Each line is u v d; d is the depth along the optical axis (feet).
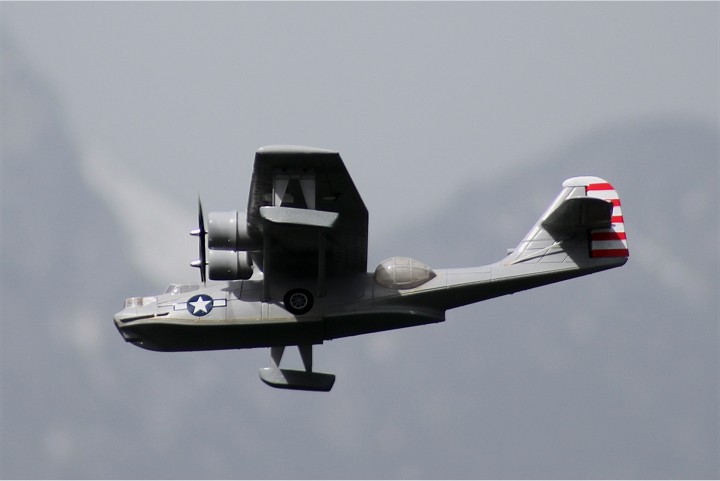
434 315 246.68
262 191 227.40
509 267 248.52
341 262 246.68
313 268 247.91
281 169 222.07
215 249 239.30
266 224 231.09
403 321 245.24
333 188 226.17
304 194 223.51
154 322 244.01
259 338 246.47
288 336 246.27
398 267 246.06
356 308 242.99
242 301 244.42
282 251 244.63
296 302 243.19
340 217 233.55
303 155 215.72
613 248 248.93
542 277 248.32
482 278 247.09
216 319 243.19
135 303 248.32
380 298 244.22
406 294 244.83
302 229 229.25
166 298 247.70
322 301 243.40
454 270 248.73
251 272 247.29
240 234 237.66
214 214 238.89
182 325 243.19
